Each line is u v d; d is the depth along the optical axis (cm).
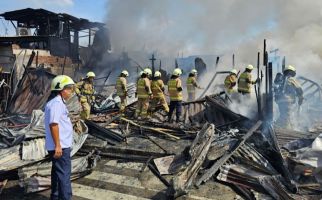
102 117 1032
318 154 522
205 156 545
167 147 661
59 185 418
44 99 1212
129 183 523
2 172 515
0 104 1257
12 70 1545
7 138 659
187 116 995
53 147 411
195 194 470
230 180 495
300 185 480
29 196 487
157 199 464
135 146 677
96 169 592
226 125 818
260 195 450
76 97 1145
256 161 544
